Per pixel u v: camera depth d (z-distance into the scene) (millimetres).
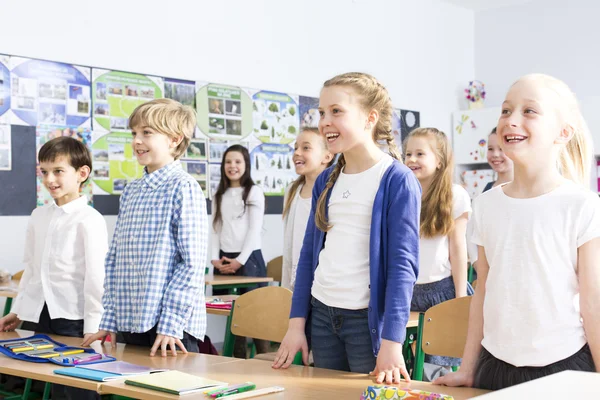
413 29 7020
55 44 4605
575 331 1492
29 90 4496
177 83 5199
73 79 4688
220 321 5465
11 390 3562
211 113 5395
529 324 1513
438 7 7281
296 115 5980
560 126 1561
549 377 850
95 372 1753
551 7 7102
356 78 1837
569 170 1644
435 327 2197
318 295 1854
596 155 6543
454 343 2148
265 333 2490
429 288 2908
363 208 1804
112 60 4871
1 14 4379
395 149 1894
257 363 1906
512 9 7383
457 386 1603
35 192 4547
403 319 1695
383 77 6715
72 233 2676
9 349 2074
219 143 5438
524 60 7309
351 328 1787
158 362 1941
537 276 1514
